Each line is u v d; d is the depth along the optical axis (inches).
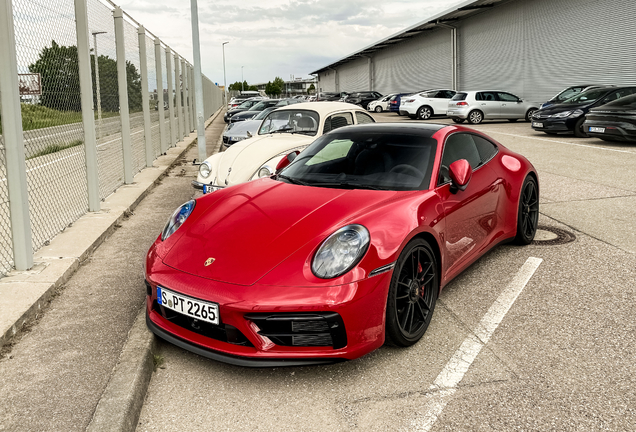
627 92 535.5
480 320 127.7
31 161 209.9
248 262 104.0
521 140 522.0
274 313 97.3
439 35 1277.1
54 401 92.6
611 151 410.6
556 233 199.0
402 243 107.8
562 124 529.7
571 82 822.5
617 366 104.1
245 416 92.0
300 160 153.1
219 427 89.0
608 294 139.9
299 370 107.7
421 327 117.5
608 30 732.7
